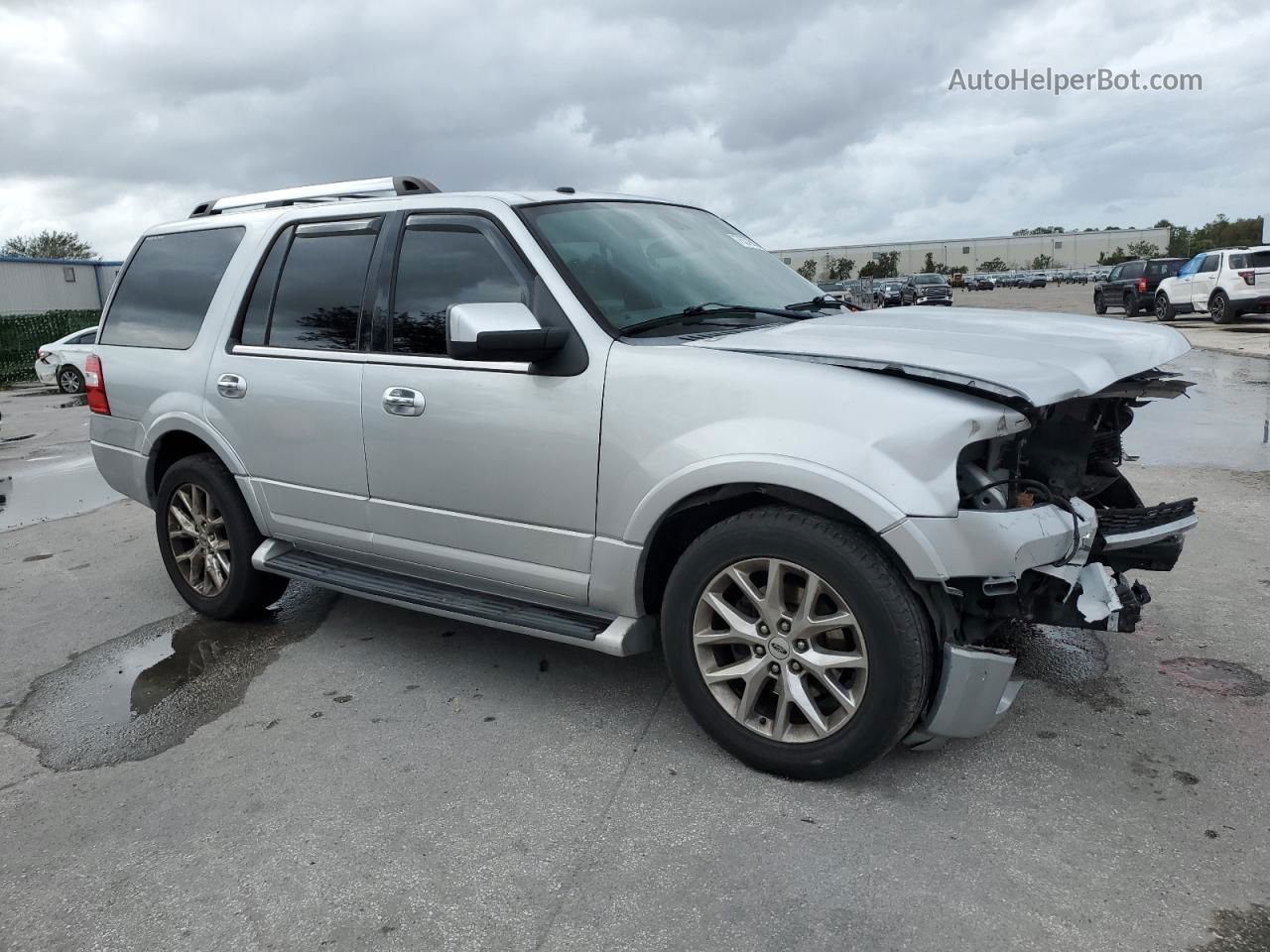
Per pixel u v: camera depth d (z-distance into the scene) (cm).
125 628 472
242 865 269
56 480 929
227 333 431
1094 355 297
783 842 266
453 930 237
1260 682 353
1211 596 441
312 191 435
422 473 362
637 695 366
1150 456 774
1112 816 272
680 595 306
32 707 384
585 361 317
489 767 316
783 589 290
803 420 275
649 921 236
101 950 237
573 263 338
